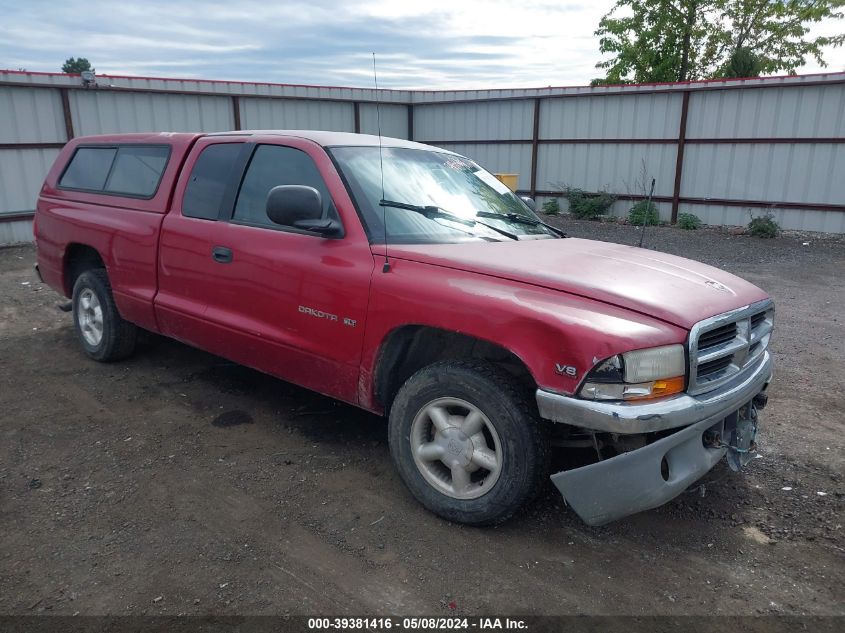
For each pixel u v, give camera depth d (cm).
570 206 1822
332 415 461
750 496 362
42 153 1318
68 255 564
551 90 1798
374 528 324
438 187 417
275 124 1700
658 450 281
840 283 995
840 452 416
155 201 478
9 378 523
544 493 358
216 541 311
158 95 1473
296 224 357
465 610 268
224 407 471
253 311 405
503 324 297
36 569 288
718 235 1506
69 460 389
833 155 1460
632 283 315
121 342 543
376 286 341
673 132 1655
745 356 331
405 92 2005
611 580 289
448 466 326
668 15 2669
